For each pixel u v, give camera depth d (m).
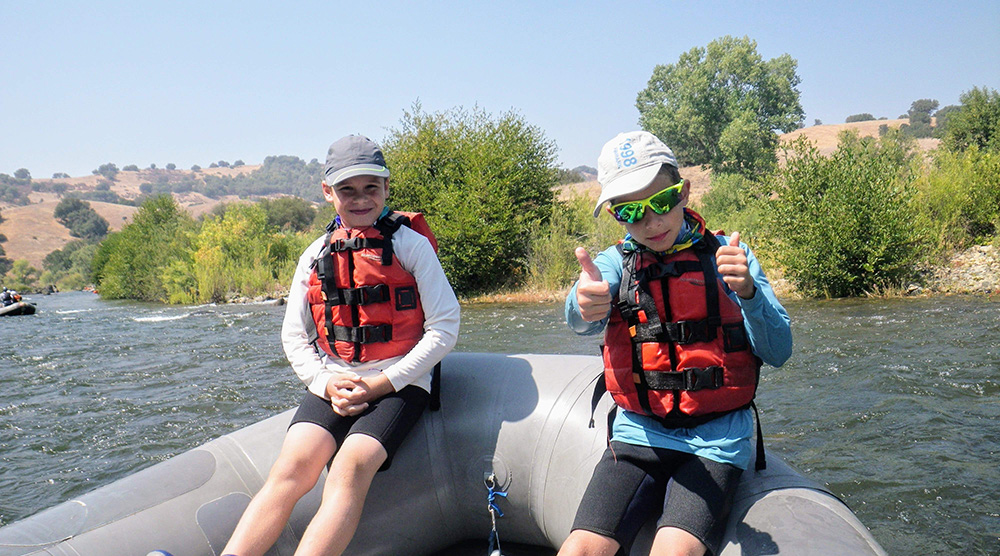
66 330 14.07
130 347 10.70
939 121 105.56
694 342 1.84
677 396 1.84
